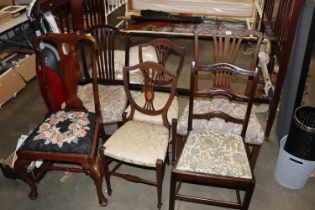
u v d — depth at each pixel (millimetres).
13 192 1992
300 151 1787
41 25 2145
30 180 1851
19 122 2688
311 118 1851
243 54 3859
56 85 2088
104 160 1770
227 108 2008
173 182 1604
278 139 2375
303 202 1889
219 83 1999
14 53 3172
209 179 1537
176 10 4062
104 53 2240
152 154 1668
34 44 1749
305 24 1882
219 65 1604
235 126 1884
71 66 1772
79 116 1871
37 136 1735
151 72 1956
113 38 2195
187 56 3836
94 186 2029
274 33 2500
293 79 2082
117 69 2539
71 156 1680
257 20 3713
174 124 1907
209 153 1621
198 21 3836
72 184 2045
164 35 4043
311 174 2049
